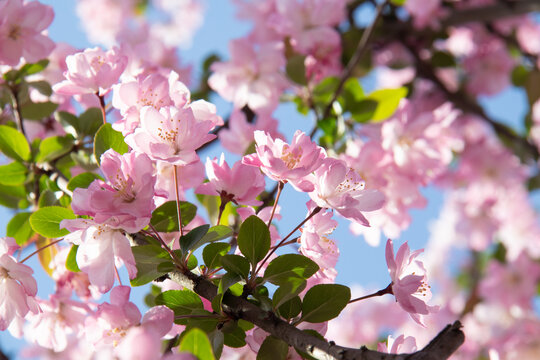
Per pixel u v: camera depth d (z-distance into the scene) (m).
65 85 0.67
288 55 0.97
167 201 0.64
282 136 0.84
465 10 1.27
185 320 0.62
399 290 0.60
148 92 0.63
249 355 0.66
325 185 0.60
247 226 0.60
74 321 0.72
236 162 0.64
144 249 0.60
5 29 0.77
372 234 0.83
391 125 0.84
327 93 0.91
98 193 0.58
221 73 0.95
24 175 0.74
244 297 0.59
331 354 0.53
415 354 0.50
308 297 0.60
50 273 0.73
